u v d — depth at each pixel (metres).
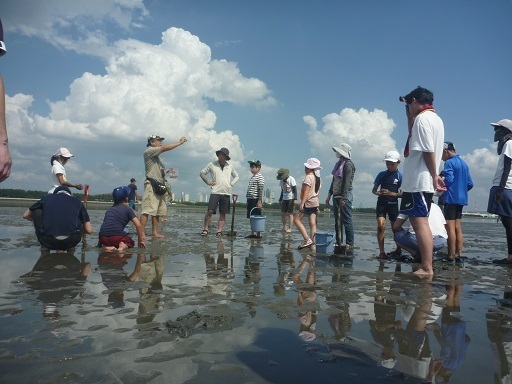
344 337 2.49
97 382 1.79
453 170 6.66
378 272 5.08
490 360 2.17
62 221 6.08
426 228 5.03
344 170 7.29
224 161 9.88
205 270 4.84
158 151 8.46
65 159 7.86
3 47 2.12
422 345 2.39
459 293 3.94
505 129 6.71
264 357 2.13
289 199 11.77
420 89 5.21
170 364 2.01
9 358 2.05
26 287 3.72
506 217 6.48
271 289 3.88
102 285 3.85
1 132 2.06
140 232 6.92
